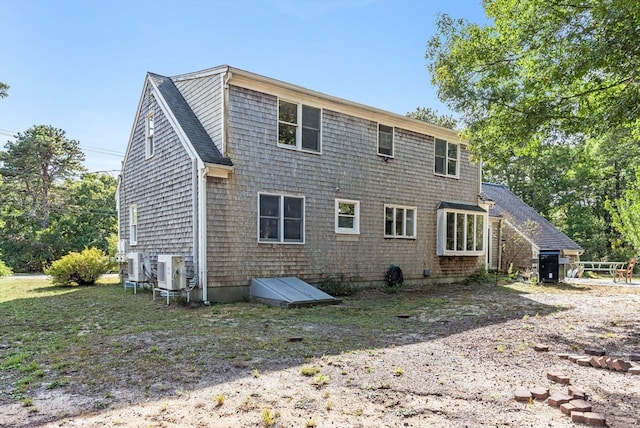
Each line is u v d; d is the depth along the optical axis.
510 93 8.80
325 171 11.53
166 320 7.23
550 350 5.22
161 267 9.57
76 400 3.48
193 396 3.53
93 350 5.16
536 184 30.20
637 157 23.11
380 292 11.76
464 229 15.05
